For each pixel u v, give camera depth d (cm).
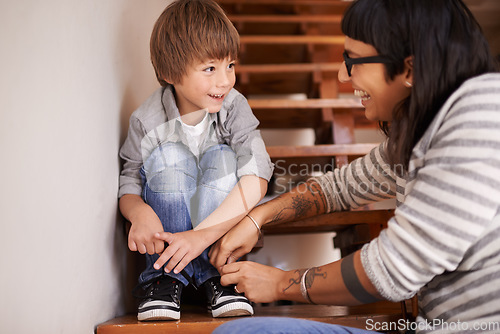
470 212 73
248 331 75
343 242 168
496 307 73
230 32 122
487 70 84
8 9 70
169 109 123
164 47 121
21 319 71
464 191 73
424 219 76
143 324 102
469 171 73
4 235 66
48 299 81
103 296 111
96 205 108
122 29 142
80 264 97
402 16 82
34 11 79
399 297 80
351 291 85
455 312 77
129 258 136
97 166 111
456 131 76
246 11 331
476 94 77
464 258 77
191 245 107
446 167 75
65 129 91
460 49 81
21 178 72
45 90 82
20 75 73
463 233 73
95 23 115
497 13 323
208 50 117
